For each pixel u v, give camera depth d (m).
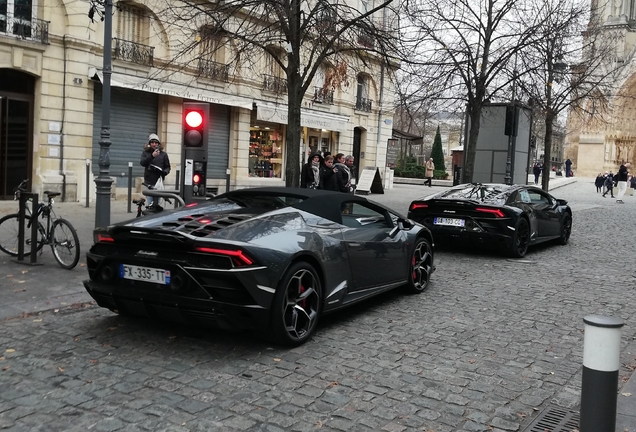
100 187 9.02
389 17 14.58
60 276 7.31
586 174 52.97
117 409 3.71
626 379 4.50
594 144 52.44
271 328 4.82
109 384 4.11
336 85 13.40
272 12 12.30
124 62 17.56
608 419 2.86
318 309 5.27
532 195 11.39
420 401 3.99
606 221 17.86
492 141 21.06
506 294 7.44
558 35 16.86
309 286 5.21
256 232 4.95
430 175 39.22
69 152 16.41
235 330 4.75
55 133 16.16
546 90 20.19
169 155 19.47
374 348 5.09
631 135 51.06
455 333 5.64
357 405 3.89
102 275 4.98
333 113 27.05
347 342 5.23
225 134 22.17
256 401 3.89
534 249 11.68
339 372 4.48
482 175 21.33
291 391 4.08
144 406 3.77
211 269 4.54
